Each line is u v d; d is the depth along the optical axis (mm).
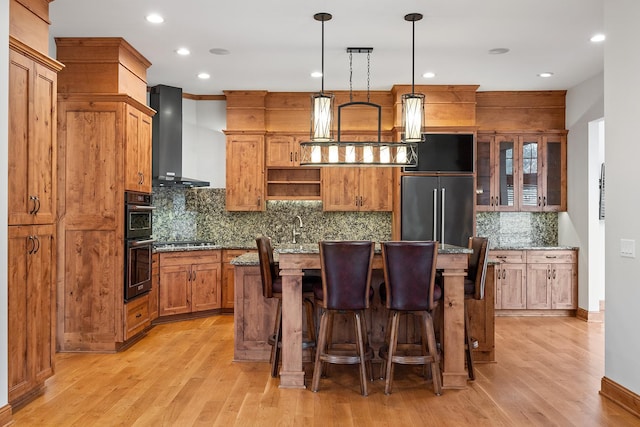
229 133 7238
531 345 5391
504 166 7250
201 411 3533
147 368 4527
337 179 7266
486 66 6051
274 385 4102
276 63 5941
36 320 3709
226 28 4844
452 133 6867
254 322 4793
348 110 7262
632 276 3566
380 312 4676
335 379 4281
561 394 3893
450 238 6824
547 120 7285
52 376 4027
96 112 4992
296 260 4090
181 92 7031
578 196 6949
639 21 3512
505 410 3566
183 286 6605
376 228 7566
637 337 3506
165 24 4730
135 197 5227
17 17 3498
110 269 5012
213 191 7582
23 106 3516
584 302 6770
